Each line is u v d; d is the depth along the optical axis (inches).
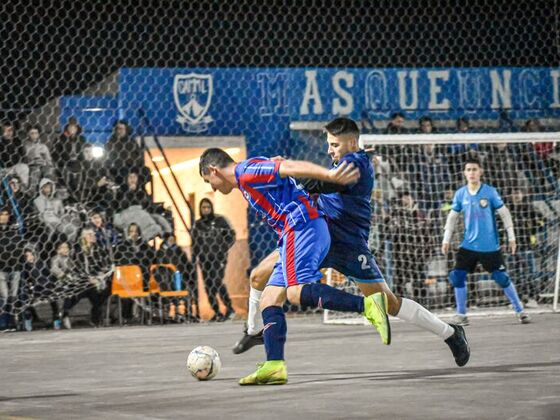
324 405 212.2
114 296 605.0
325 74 673.0
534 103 690.2
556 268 615.2
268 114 668.1
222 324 565.9
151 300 603.5
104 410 216.2
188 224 664.4
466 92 683.4
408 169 634.2
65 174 607.8
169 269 601.6
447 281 633.0
